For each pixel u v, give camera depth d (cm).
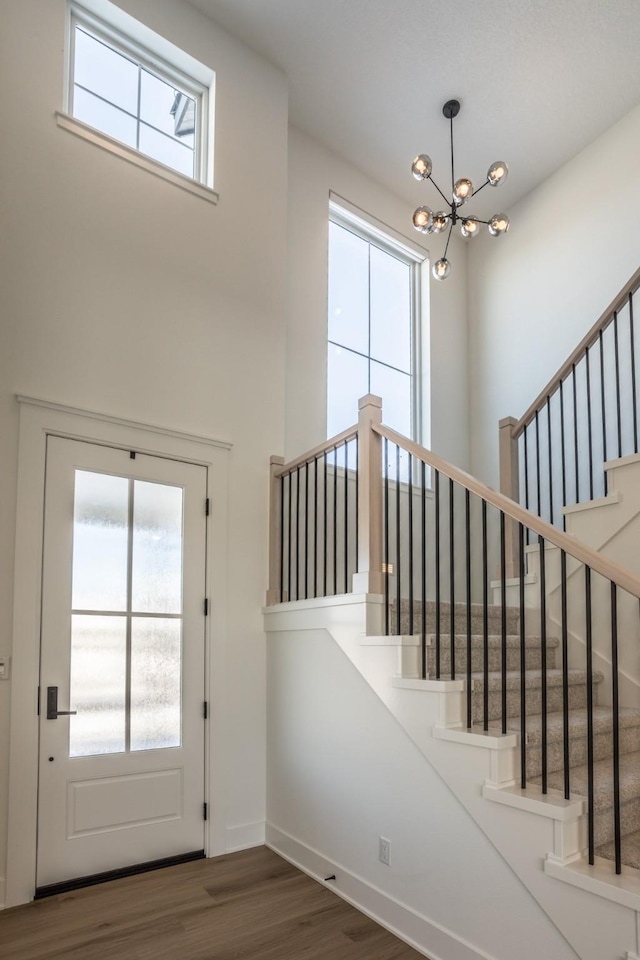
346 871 296
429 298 579
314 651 335
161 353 365
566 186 529
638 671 328
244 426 394
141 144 395
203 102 425
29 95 337
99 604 324
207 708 352
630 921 183
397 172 544
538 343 541
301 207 494
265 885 307
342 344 520
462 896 238
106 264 351
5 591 296
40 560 308
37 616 304
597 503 356
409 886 261
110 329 347
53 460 319
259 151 432
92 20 380
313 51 438
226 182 411
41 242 330
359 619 296
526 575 398
